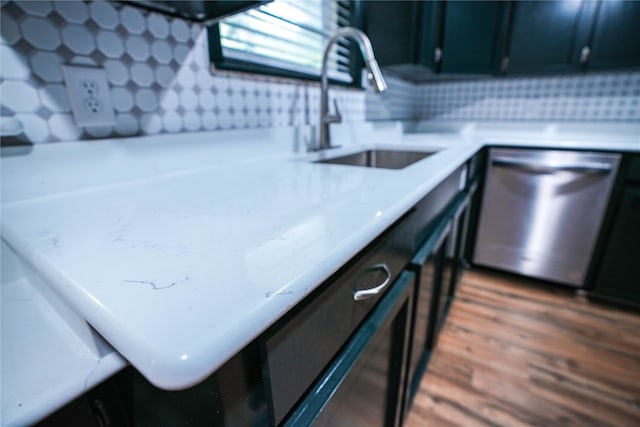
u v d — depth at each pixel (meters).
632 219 1.53
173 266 0.31
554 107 2.09
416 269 0.72
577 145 1.58
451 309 1.65
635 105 1.88
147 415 0.37
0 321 0.39
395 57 1.57
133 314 0.25
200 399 0.29
